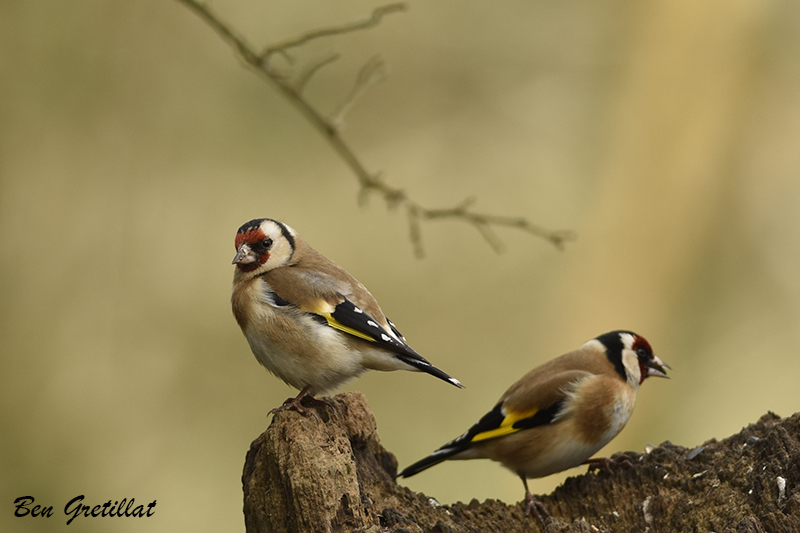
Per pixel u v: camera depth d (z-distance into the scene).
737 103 16.19
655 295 15.95
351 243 16.53
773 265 16.62
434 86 17.19
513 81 17.25
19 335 13.84
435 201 16.95
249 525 6.68
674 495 7.02
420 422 15.50
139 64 14.89
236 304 7.93
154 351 14.70
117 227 14.62
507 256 17.03
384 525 6.54
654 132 16.20
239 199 15.68
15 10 13.97
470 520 7.09
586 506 7.31
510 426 7.99
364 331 7.57
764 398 15.87
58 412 13.91
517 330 16.53
